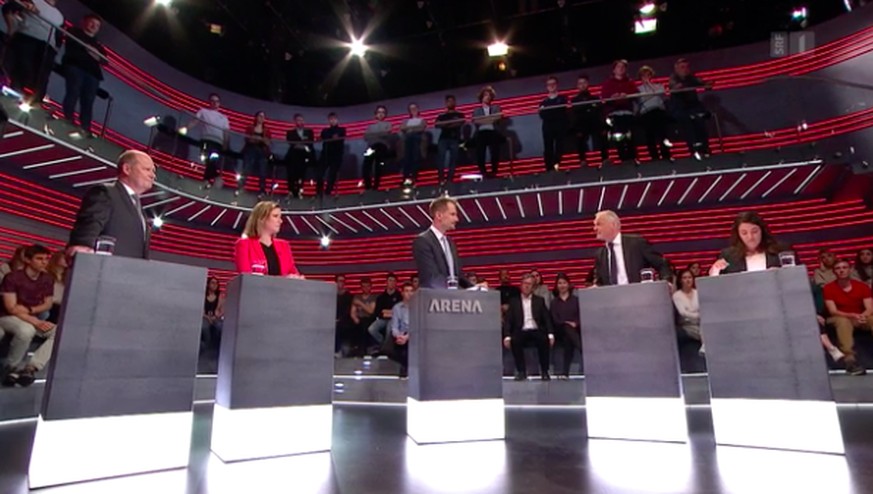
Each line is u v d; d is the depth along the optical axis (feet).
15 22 19.88
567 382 19.71
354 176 31.22
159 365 8.65
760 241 11.42
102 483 7.66
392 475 8.23
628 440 11.28
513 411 17.62
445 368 11.51
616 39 41.68
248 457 9.36
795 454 9.37
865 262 20.25
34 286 15.98
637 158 26.05
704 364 19.57
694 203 29.17
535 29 42.52
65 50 22.39
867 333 18.28
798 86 25.49
